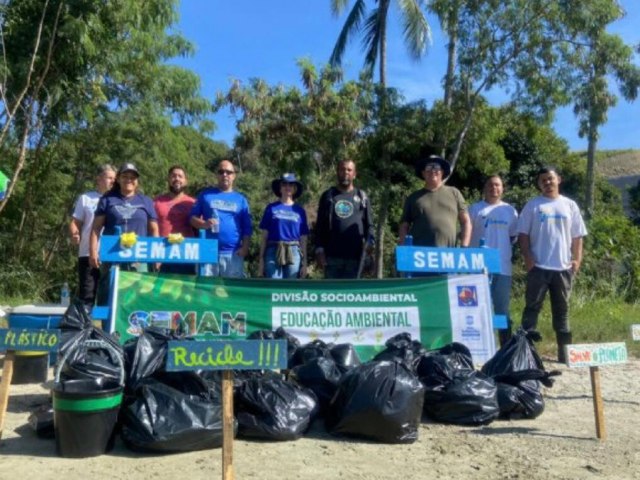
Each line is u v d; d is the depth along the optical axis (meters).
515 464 5.26
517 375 6.62
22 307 8.53
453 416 6.32
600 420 5.96
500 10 18.23
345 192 8.90
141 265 8.00
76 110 17.25
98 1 15.48
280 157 19.12
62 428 5.15
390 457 5.38
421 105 19.33
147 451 5.22
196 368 4.43
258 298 7.80
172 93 19.67
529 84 18.58
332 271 8.76
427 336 7.94
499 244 9.10
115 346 5.54
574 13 17.70
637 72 18.58
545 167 9.07
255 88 19.31
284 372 6.57
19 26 15.47
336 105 18.89
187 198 9.09
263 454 5.36
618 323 12.23
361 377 5.78
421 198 8.65
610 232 18.78
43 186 19.52
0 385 5.75
